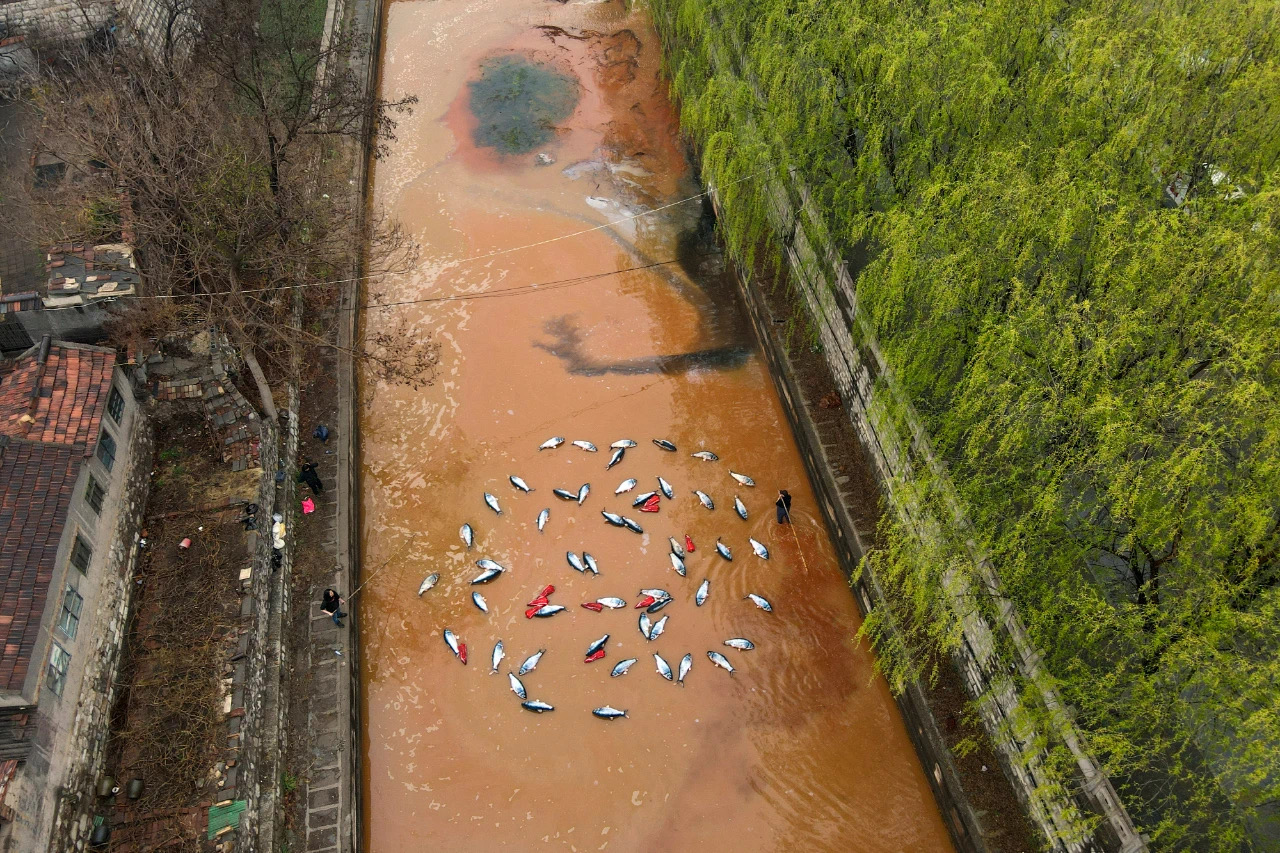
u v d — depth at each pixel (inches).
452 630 1041.5
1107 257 795.4
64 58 1358.3
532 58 1902.1
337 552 1070.4
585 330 1358.3
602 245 1488.7
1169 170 932.0
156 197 1026.7
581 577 1082.7
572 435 1223.5
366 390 1269.7
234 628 923.4
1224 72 959.6
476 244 1492.4
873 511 1079.0
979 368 802.8
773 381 1285.7
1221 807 764.0
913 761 949.2
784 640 1032.8
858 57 1092.5
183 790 824.9
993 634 855.7
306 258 1228.5
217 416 1071.6
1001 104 986.7
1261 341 703.7
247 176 1146.7
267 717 911.7
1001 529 838.5
